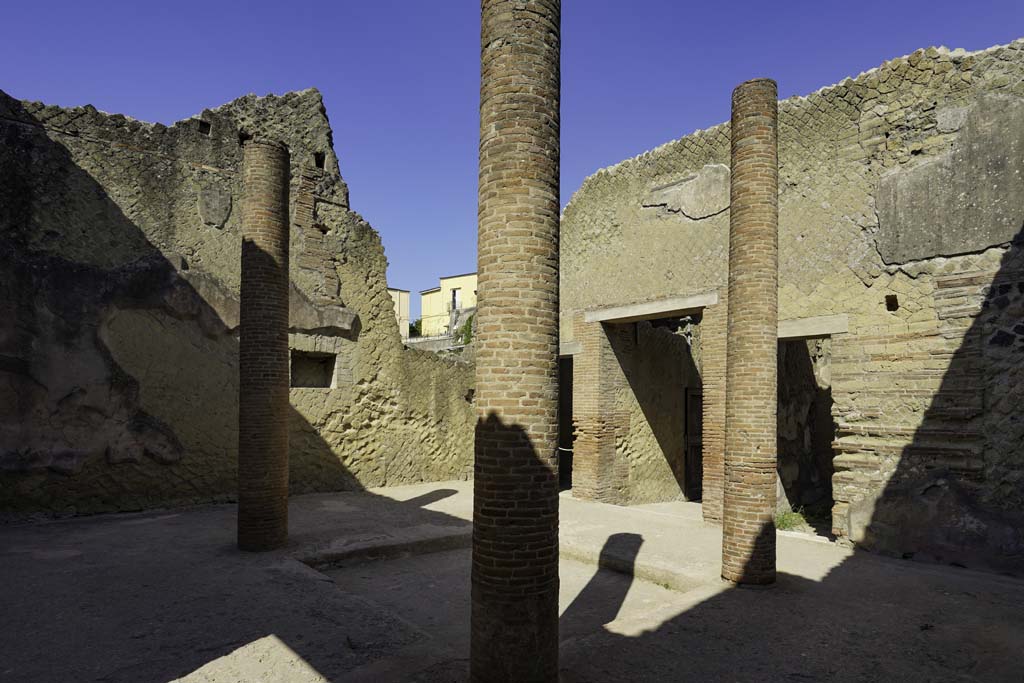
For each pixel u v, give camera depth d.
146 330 10.52
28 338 9.49
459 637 5.59
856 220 9.09
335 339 13.03
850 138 9.21
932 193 8.38
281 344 7.89
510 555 4.18
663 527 9.59
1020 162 7.70
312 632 5.13
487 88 4.51
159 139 11.16
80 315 9.93
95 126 10.52
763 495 6.69
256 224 7.81
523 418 4.26
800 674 4.55
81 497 9.82
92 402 9.95
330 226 13.30
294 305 12.42
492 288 4.36
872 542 8.42
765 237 6.90
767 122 6.99
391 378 13.82
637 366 13.90
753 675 4.52
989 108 7.96
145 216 10.89
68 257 10.09
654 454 14.27
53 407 9.63
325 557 7.62
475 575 4.30
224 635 5.03
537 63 4.43
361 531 8.85
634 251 12.20
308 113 13.22
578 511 10.97
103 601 5.74
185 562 7.04
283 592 6.07
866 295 8.93
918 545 8.02
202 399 11.01
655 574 7.36
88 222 10.33
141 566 6.85
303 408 12.41
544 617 4.24
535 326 4.32
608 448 13.00
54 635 4.97
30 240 9.77
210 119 11.77
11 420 9.30
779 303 9.86
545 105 4.45
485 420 4.32
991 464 7.75
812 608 5.97
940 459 8.13
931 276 8.36
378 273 13.95
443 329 45.06
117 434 10.15
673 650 4.96
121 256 10.59
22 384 9.41
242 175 12.06
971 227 8.05
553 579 4.33
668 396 14.85
